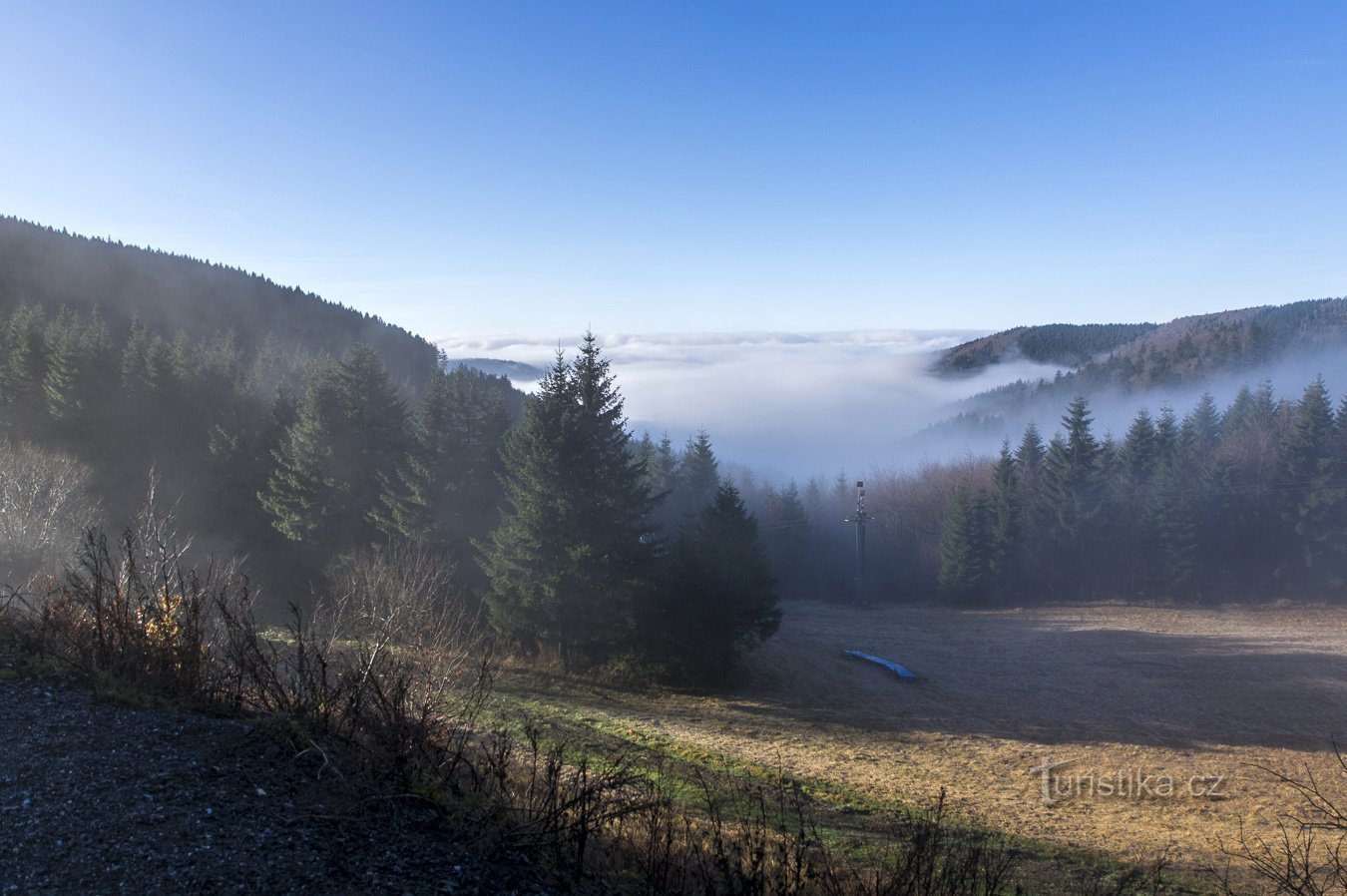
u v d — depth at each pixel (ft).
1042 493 227.61
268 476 125.39
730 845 21.67
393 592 45.29
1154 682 115.65
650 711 79.87
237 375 181.57
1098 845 45.83
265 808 17.21
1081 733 86.89
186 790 17.42
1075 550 218.38
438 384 112.37
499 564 92.12
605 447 95.61
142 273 478.59
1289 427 225.35
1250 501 210.59
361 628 34.58
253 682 24.30
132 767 18.17
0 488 64.13
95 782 17.25
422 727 21.58
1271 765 74.74
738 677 104.42
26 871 13.75
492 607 91.30
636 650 96.63
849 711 92.58
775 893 19.62
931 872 19.95
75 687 22.86
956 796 57.93
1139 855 42.06
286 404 137.49
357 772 19.52
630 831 22.49
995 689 110.73
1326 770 73.10
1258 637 158.20
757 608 102.37
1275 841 48.57
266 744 20.58
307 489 110.93
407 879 15.47
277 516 116.37
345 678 22.90
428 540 100.27
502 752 22.02
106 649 24.27
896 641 152.05
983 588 211.00
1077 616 190.60
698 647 97.91
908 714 93.15
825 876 20.57
